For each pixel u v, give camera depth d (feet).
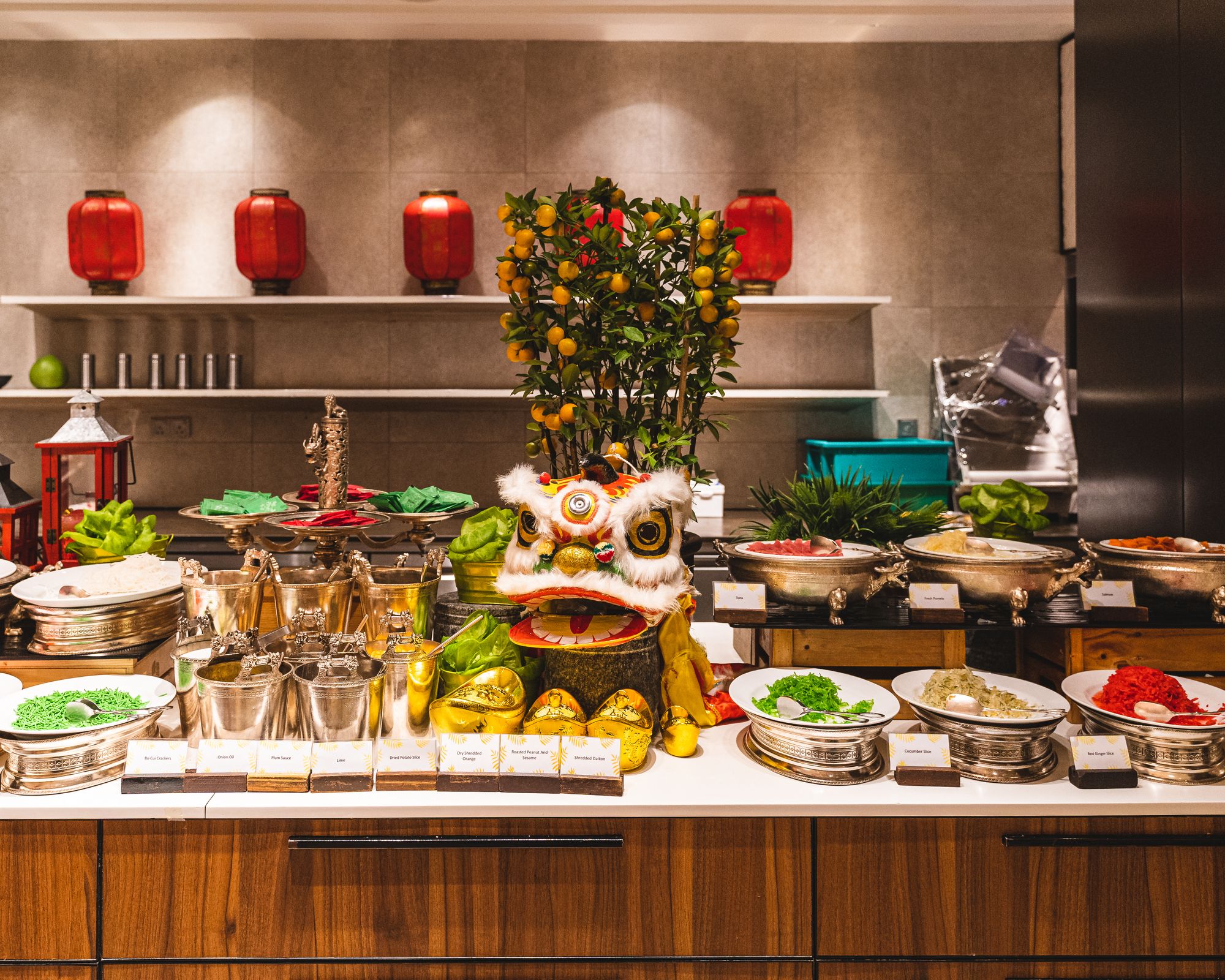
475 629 4.40
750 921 3.79
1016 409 13.15
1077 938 3.78
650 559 3.96
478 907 3.77
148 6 12.05
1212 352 5.93
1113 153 6.98
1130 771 3.83
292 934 3.75
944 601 4.45
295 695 3.97
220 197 13.07
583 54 13.20
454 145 13.16
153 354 12.57
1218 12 5.80
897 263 13.53
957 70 13.42
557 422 4.82
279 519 5.15
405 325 13.44
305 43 13.06
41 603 4.33
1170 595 4.48
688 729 4.17
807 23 12.64
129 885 3.71
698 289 4.75
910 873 3.78
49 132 12.94
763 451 13.80
